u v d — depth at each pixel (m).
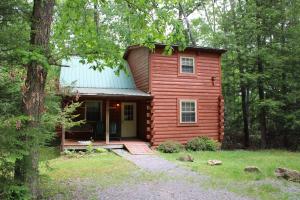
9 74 5.98
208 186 8.23
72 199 6.88
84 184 8.34
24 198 5.28
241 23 20.62
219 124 18.38
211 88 18.33
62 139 14.73
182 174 9.75
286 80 19.97
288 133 20.92
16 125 4.84
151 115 16.48
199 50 17.92
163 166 11.12
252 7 20.30
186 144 16.97
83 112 17.92
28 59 4.99
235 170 10.40
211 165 11.44
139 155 13.98
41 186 7.42
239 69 21.19
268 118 21.42
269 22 20.41
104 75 18.83
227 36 21.00
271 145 21.45
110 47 6.91
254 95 23.41
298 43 19.42
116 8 20.08
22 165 5.57
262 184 8.48
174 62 17.38
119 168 10.71
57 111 11.65
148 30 7.14
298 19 20.12
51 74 10.75
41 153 8.54
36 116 6.11
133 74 19.50
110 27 16.91
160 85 16.88
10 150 4.88
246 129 22.12
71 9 7.37
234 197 7.17
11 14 5.42
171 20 6.80
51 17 6.38
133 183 8.52
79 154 14.12
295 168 11.12
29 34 5.93
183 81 17.52
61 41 7.40
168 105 17.02
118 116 18.69
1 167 5.29
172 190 7.79
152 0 7.05
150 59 16.78
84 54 6.83
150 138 16.45
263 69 20.62
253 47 20.83
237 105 23.55
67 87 12.85
